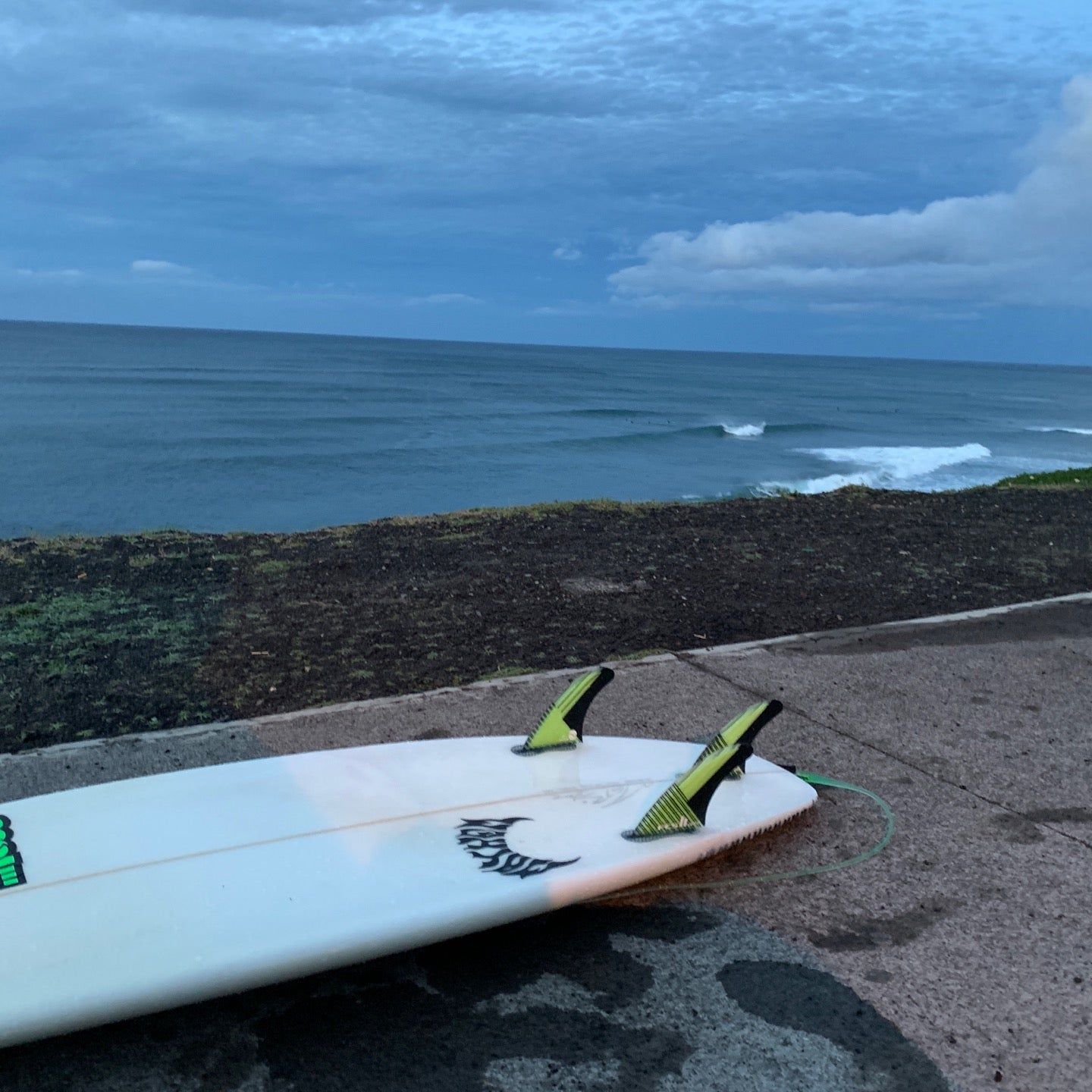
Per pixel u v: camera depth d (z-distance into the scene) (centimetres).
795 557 838
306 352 17975
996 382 19250
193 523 2394
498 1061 233
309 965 243
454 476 3334
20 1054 235
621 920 294
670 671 531
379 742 431
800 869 324
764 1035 243
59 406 5647
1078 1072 231
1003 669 542
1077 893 311
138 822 301
